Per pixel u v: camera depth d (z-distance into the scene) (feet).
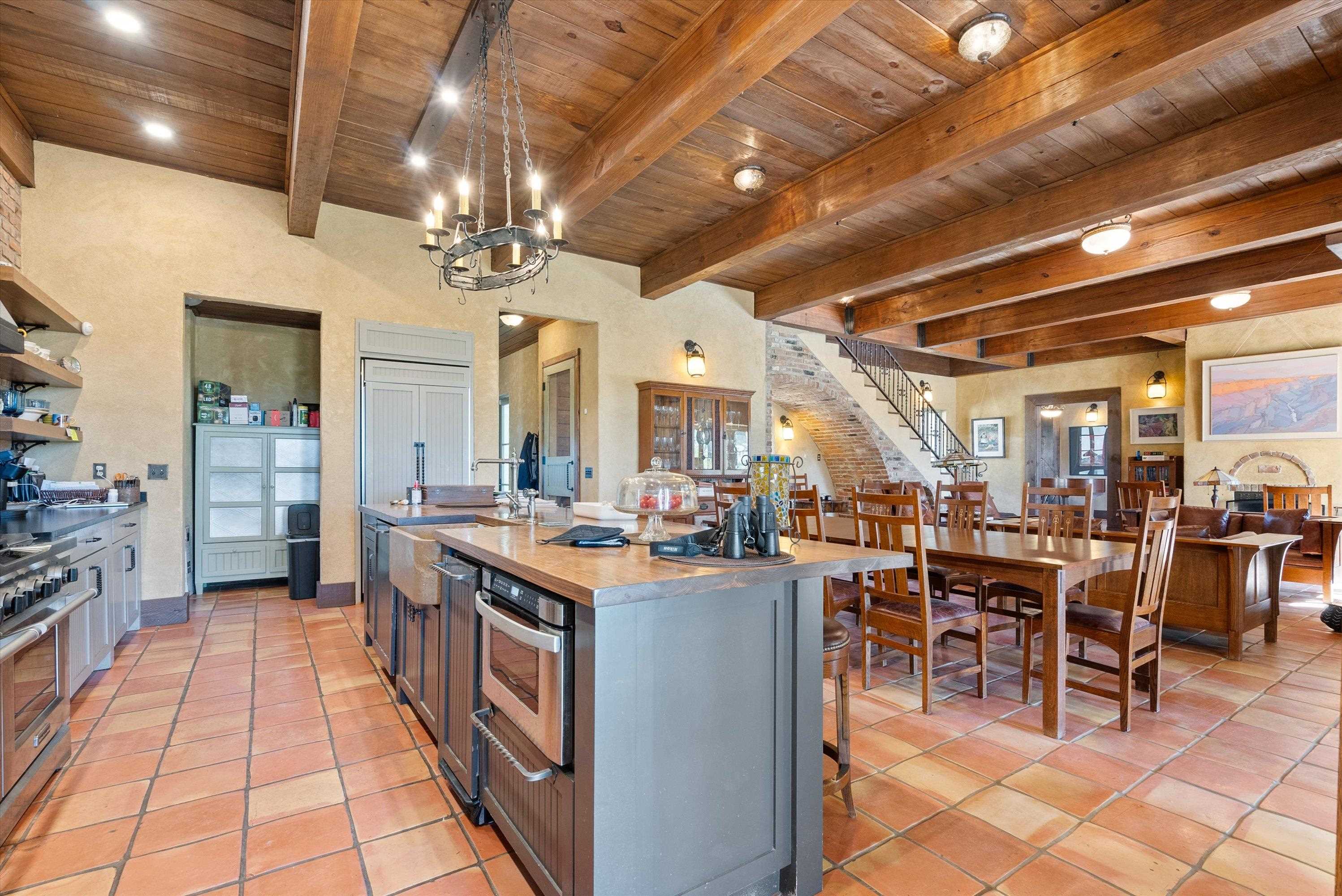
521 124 10.21
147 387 13.69
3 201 11.78
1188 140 11.19
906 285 21.33
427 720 7.77
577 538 6.07
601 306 19.85
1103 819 6.33
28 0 9.03
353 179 14.34
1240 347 24.09
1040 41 9.17
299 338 20.53
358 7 7.43
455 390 17.25
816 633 5.38
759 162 13.06
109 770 7.30
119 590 11.57
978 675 9.76
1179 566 12.65
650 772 4.36
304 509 17.13
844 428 30.71
